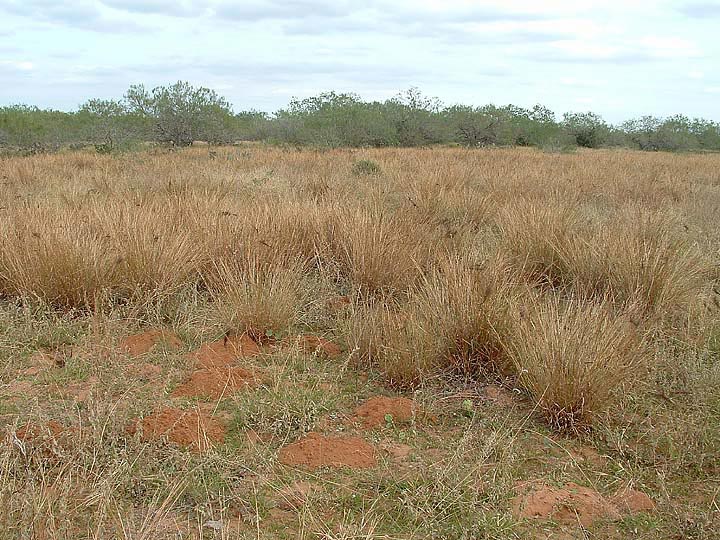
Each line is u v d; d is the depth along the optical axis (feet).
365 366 13.50
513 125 129.18
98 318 14.67
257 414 10.98
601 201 32.24
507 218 22.80
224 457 9.71
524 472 10.02
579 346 11.69
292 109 124.98
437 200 26.91
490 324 13.21
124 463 8.83
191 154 67.15
